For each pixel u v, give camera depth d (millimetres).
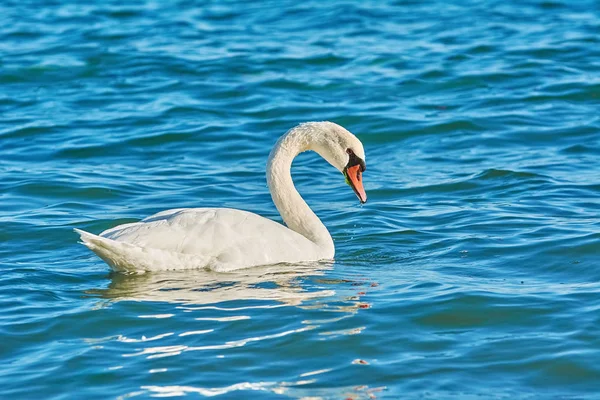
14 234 14484
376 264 12945
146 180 17922
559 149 19438
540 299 11000
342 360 9469
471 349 9688
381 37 30734
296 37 31016
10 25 33375
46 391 8906
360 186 13789
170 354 9641
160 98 24250
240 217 12727
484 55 27750
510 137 20406
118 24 33438
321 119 22078
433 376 9102
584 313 10508
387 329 10219
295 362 9430
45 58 28438
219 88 25047
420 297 11164
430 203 16281
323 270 12562
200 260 12281
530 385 8914
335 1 36906
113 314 10719
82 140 20766
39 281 12148
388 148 20312
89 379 9125
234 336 10047
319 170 18969
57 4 37250
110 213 15750
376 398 8664
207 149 20234
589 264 12391
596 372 9141
